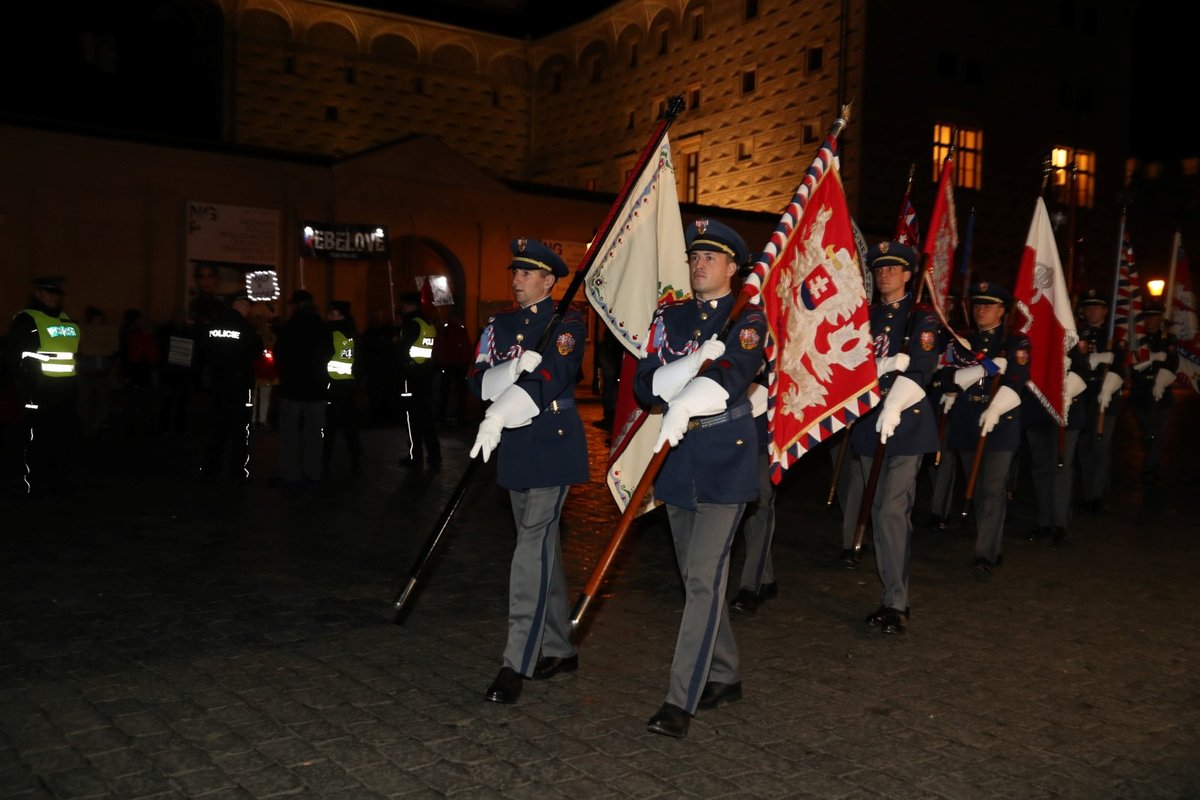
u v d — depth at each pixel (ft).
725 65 108.06
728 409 14.48
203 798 11.83
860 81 95.09
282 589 21.27
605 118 122.11
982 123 102.58
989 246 104.06
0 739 13.34
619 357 53.36
